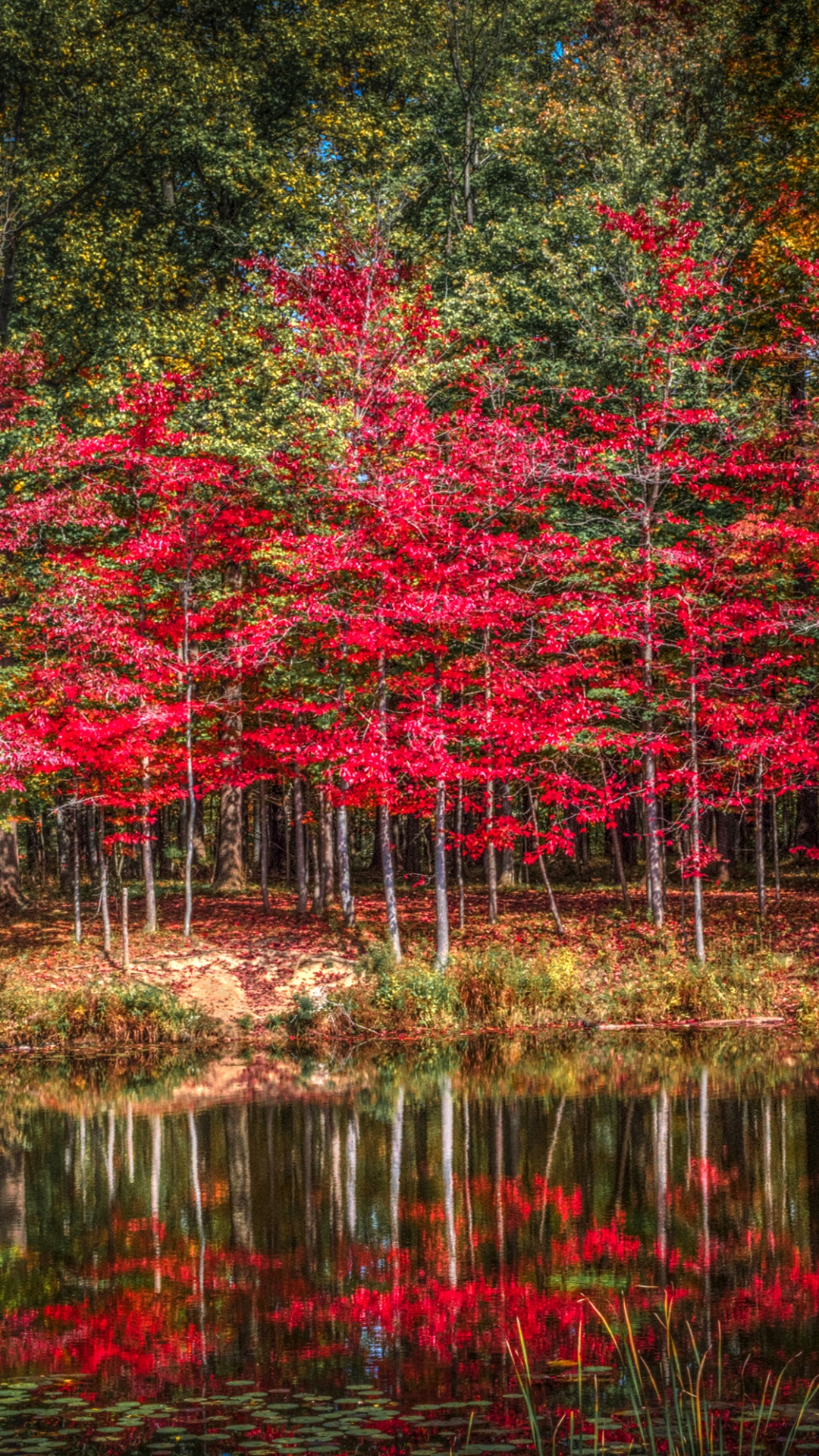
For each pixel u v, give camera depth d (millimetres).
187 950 25266
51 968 24281
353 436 23859
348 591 24406
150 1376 7059
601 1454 5840
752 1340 7414
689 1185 11156
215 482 24469
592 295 28344
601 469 24750
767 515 24453
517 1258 9234
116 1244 9977
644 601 24344
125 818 24891
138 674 24984
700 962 23266
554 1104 14914
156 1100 16266
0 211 28828
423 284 28484
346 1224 10352
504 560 23672
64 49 28547
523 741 24031
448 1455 5840
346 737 24016
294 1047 20828
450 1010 22234
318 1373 7078
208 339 28109
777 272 28562
